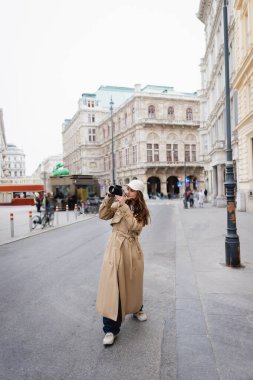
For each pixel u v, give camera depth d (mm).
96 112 74812
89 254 8320
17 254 8672
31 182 49219
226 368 2818
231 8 21781
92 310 4383
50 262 7480
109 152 67438
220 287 5016
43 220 15195
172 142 55875
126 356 3139
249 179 18562
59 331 3734
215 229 12250
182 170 56594
